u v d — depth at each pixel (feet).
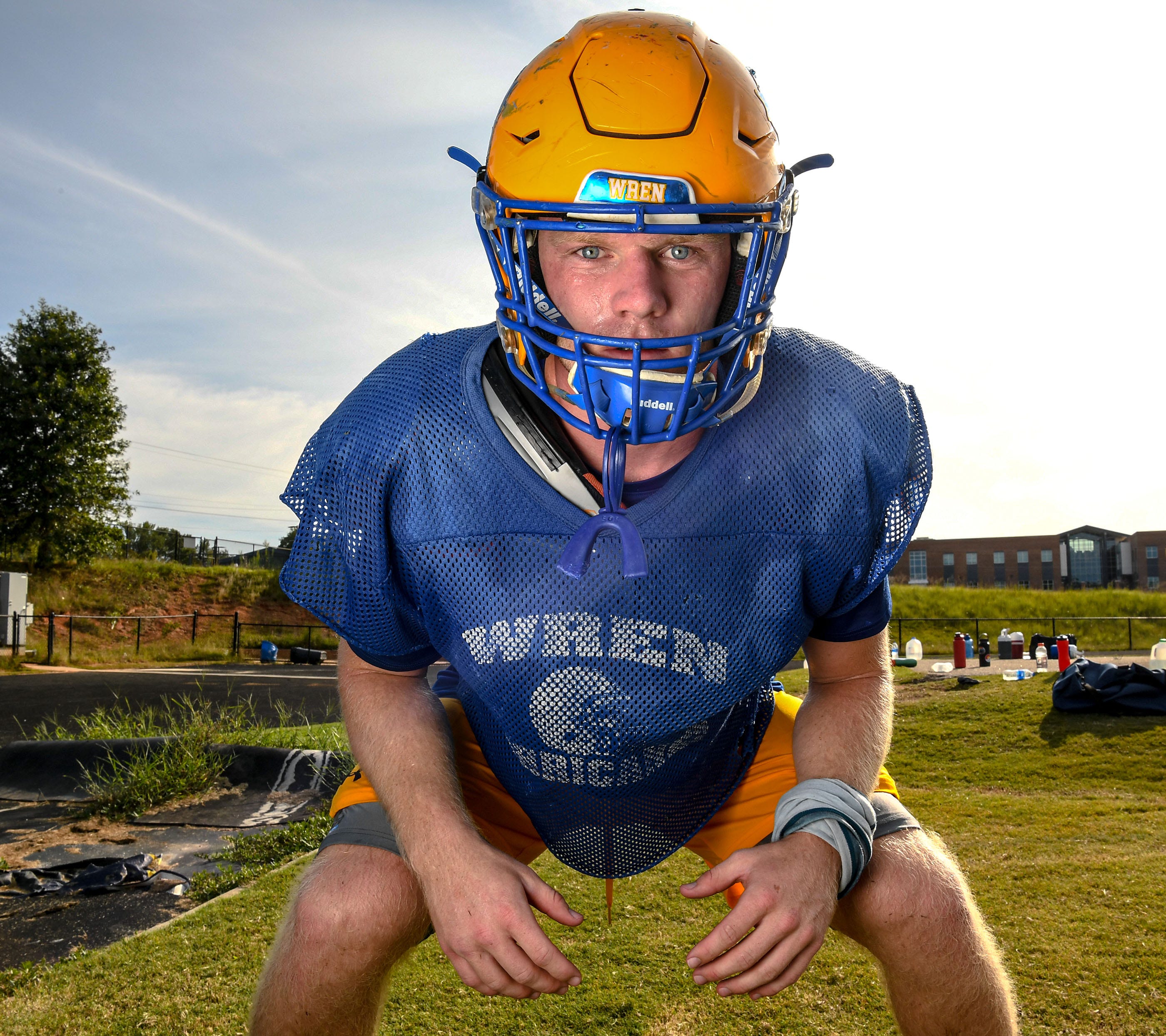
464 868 3.89
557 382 4.12
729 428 4.26
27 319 84.58
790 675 29.73
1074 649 35.55
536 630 4.32
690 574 4.25
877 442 4.56
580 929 8.20
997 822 12.39
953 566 167.32
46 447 81.82
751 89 4.16
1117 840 11.14
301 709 33.76
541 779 4.85
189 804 15.74
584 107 3.81
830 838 4.01
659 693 4.40
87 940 9.62
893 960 4.43
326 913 4.32
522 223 3.83
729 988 3.82
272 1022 4.45
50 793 16.52
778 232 4.09
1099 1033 5.93
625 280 3.77
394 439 4.32
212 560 103.86
